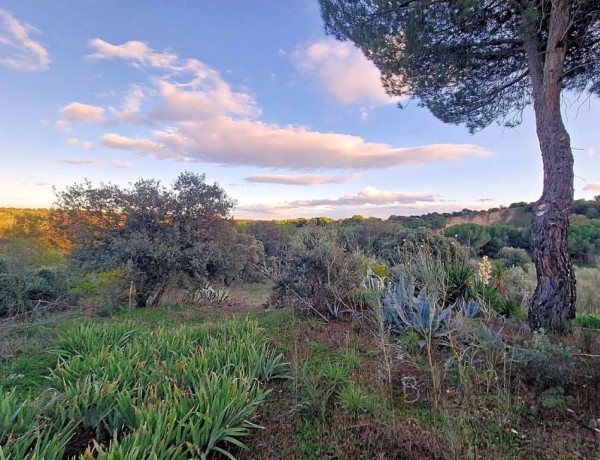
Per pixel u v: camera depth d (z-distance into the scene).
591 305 8.41
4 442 2.08
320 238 7.43
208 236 10.87
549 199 5.18
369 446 2.30
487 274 7.88
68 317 6.82
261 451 2.32
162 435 2.05
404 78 6.81
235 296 11.95
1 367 3.86
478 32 6.14
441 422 2.59
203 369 3.04
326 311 6.07
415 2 5.33
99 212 10.00
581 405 2.76
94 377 2.95
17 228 9.88
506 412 2.67
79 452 2.21
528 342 3.76
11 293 7.89
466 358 3.50
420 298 4.62
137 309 8.49
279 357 3.59
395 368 3.53
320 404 2.79
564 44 5.12
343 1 6.06
